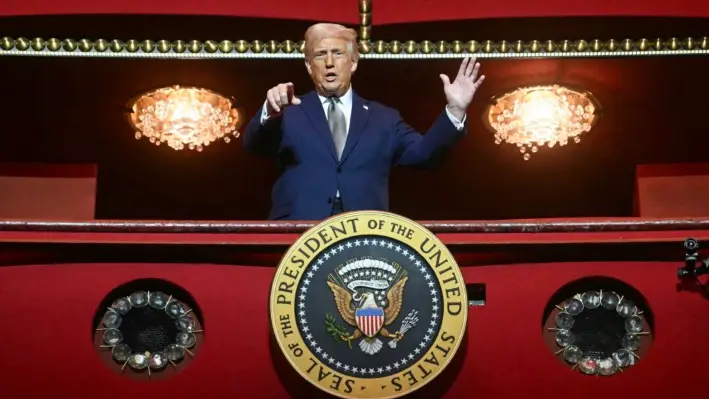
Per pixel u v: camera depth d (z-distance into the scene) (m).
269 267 9.72
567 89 12.16
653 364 9.59
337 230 9.47
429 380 9.29
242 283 9.68
